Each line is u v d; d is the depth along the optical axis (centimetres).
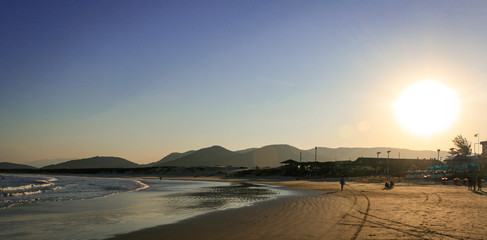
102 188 5144
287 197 2978
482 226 1377
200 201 2784
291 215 1736
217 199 2956
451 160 7225
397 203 2275
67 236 1354
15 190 4641
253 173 10331
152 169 16888
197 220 1681
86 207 2447
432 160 9462
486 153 6762
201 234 1318
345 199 2627
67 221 1738
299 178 8025
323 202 2397
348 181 6375
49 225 1616
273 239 1183
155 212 2081
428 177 5706
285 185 5462
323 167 8950
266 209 2055
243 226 1459
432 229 1320
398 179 5859
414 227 1362
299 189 4259
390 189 3822
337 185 5047
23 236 1366
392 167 8856
